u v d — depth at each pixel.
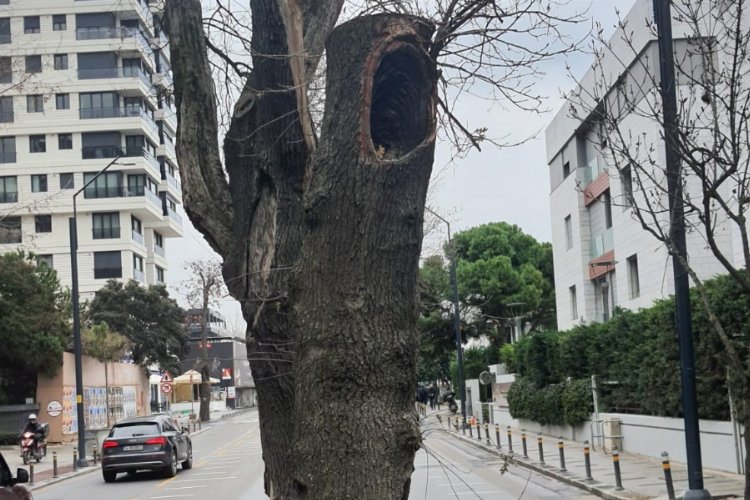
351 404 3.96
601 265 32.19
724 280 16.47
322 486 3.94
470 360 55.62
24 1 55.53
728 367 15.45
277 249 5.15
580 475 18.64
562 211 38.03
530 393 34.94
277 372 5.06
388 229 4.06
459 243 55.66
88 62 57.41
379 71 4.34
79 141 58.19
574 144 35.38
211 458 29.59
